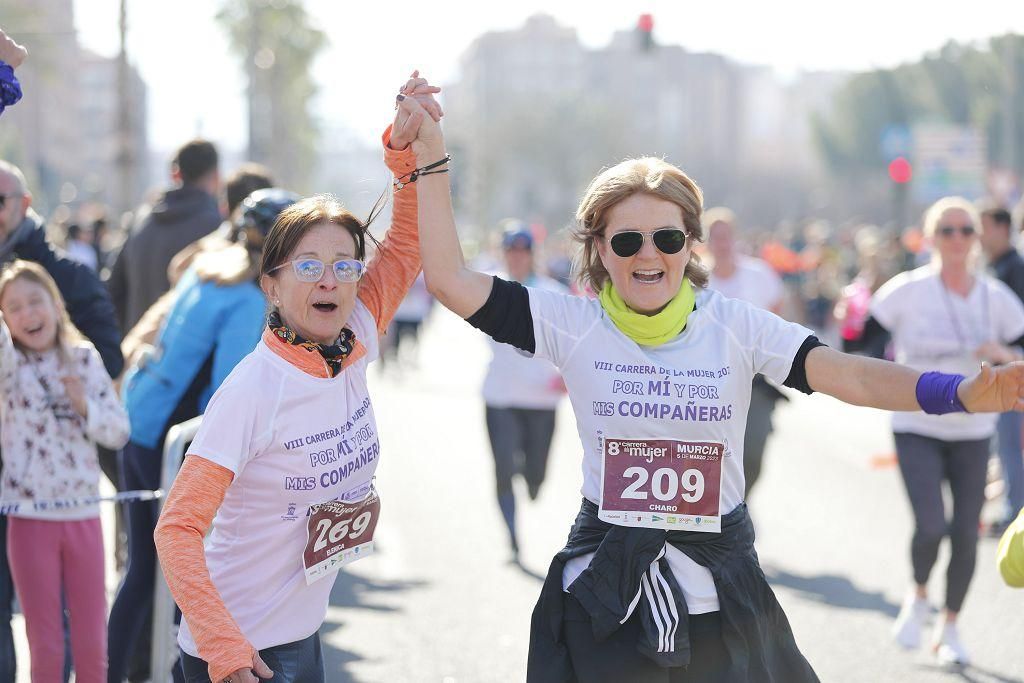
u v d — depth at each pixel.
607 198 3.74
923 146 37.31
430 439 15.13
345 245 3.73
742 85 171.50
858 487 12.02
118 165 28.50
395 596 7.99
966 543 6.84
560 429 16.66
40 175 53.97
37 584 5.16
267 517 3.69
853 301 7.98
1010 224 9.95
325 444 3.70
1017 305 7.43
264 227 5.58
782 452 14.45
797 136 169.88
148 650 5.96
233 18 49.41
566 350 3.80
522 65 169.38
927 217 7.55
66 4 58.53
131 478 5.88
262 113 51.50
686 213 3.78
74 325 5.84
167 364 5.73
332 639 7.04
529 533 9.95
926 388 3.59
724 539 3.74
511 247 9.77
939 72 62.69
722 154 142.75
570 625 3.76
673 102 165.00
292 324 3.72
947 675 6.52
